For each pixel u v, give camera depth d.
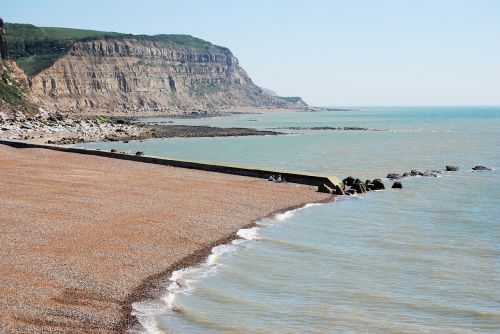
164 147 108.25
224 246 31.67
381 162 82.25
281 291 24.62
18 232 30.83
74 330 19.16
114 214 37.06
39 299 21.48
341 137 143.25
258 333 20.33
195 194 46.53
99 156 73.12
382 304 23.36
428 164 80.25
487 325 21.39
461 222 39.38
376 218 40.47
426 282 26.08
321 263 28.88
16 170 55.06
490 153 97.94
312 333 20.50
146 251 29.39
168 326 20.45
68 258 26.91
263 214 40.75
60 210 37.09
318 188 51.97
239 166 61.22
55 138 118.69
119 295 22.94
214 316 21.62
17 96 183.25
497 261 29.48
